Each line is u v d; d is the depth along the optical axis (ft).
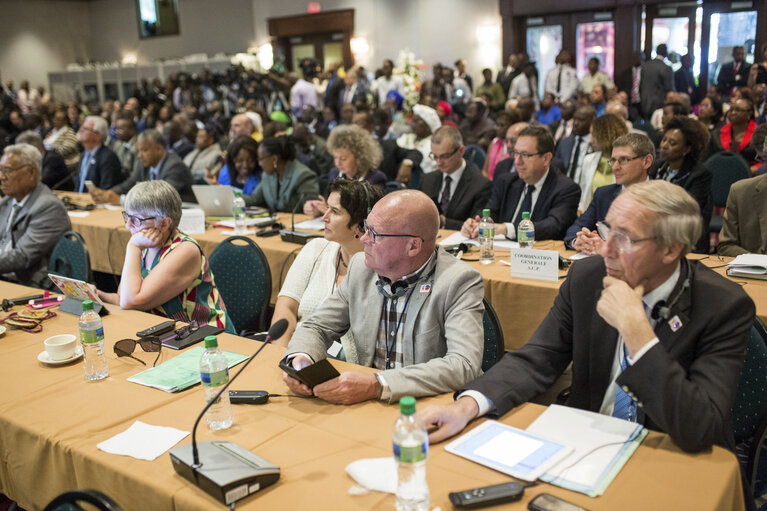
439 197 14.74
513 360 5.75
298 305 8.50
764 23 33.35
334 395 5.56
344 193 7.81
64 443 5.04
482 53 41.75
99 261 15.08
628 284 5.07
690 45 35.50
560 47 39.27
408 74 33.53
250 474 4.25
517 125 16.26
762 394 6.15
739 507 4.46
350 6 45.50
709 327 4.95
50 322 8.18
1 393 6.05
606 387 5.58
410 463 4.03
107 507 3.76
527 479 4.29
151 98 45.42
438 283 6.39
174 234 8.84
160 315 8.74
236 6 52.65
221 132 29.53
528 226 11.37
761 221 10.55
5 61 58.59
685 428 4.53
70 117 43.52
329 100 39.34
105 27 60.95
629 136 11.11
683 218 4.75
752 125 20.47
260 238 13.12
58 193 20.01
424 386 5.66
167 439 5.04
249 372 6.39
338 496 4.20
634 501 4.04
